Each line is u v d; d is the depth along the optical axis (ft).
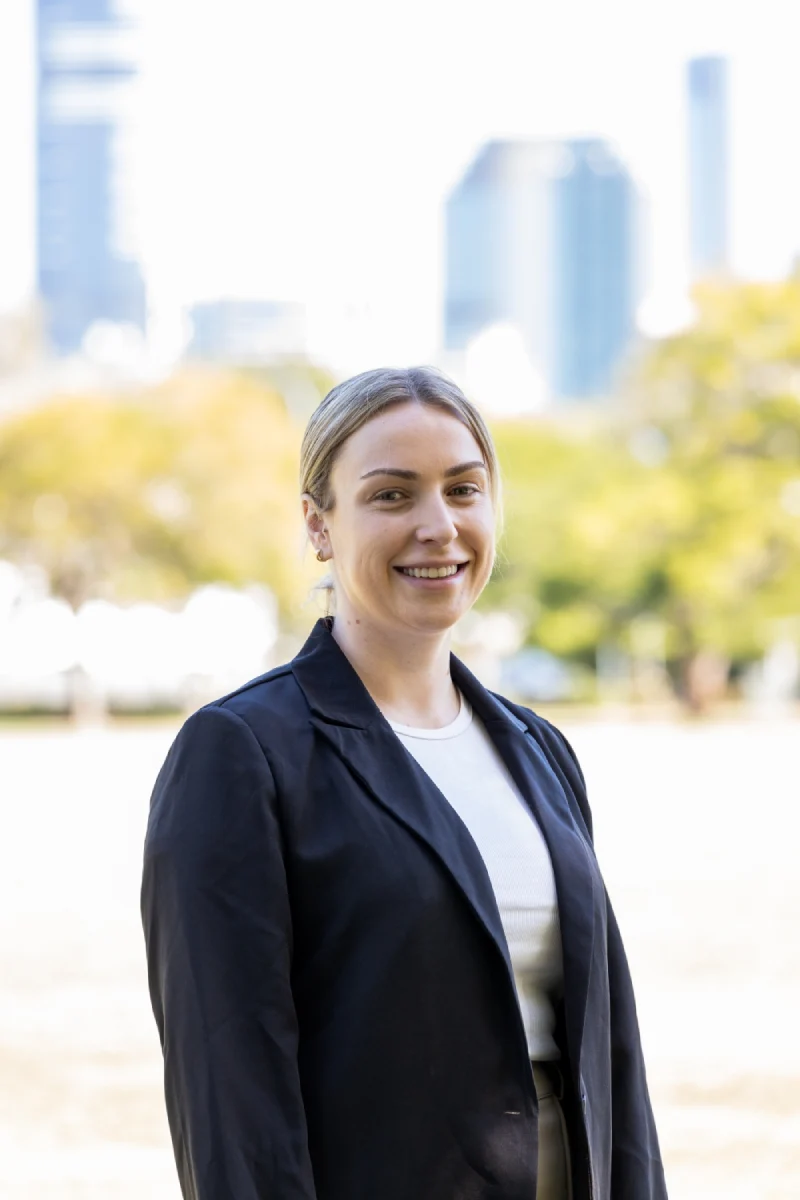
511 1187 7.22
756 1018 25.07
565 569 152.15
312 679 7.88
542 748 8.83
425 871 7.36
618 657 183.01
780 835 49.93
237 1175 6.90
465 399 8.23
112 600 144.25
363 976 7.21
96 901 38.19
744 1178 17.30
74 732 122.21
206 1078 7.04
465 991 7.31
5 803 62.90
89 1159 18.08
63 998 27.07
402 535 7.94
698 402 143.74
